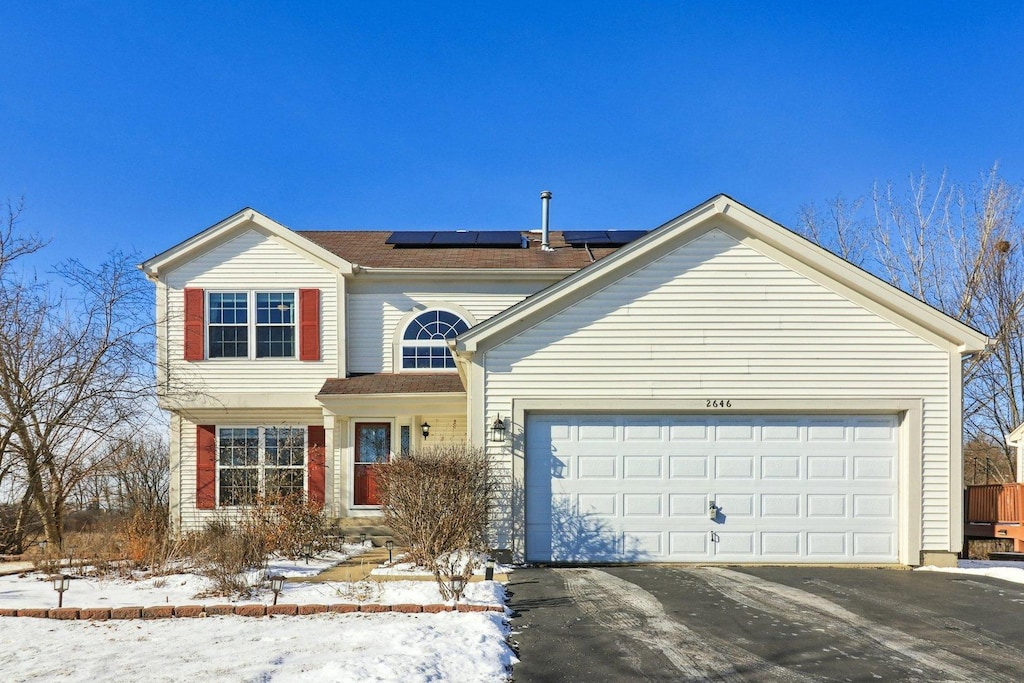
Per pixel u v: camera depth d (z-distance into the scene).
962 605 9.04
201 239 16.78
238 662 6.43
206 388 16.62
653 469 12.21
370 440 16.55
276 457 16.91
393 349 17.16
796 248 12.16
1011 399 27.06
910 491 11.94
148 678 6.02
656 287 12.32
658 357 12.23
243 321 16.83
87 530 16.25
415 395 15.46
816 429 12.22
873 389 12.10
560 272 17.14
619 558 12.07
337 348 16.72
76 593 9.36
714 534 12.11
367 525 15.96
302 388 16.69
